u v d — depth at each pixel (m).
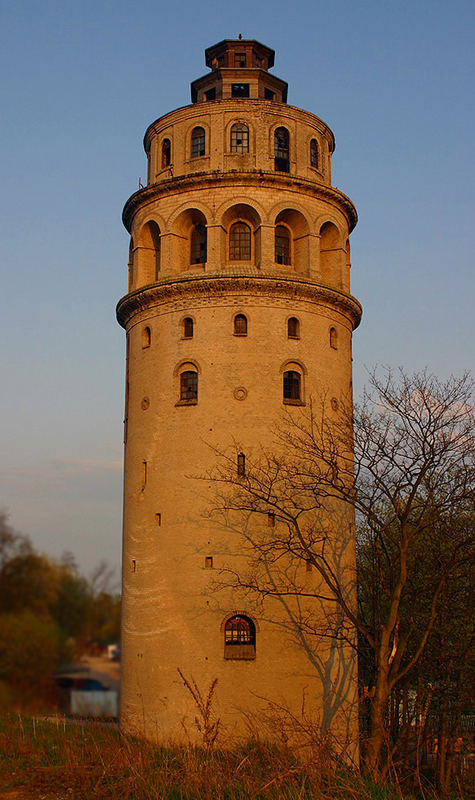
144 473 33.81
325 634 29.33
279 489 31.58
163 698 30.69
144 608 32.25
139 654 32.00
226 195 34.22
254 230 34.69
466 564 30.28
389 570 30.89
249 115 35.16
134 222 37.41
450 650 30.66
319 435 33.06
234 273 33.09
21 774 19.48
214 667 30.12
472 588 30.33
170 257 34.66
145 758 19.02
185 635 30.80
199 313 33.44
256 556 31.17
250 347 32.84
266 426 32.25
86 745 21.47
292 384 33.50
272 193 34.44
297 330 33.81
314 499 32.28
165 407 33.44
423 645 26.03
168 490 32.56
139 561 33.03
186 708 30.09
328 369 34.38
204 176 34.12
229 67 39.38
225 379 32.62
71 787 18.72
